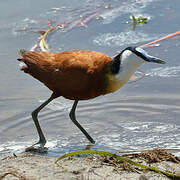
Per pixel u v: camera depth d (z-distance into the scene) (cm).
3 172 821
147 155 909
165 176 813
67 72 973
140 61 977
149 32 1620
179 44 1521
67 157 930
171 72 1365
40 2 1902
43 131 1111
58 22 1725
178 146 1005
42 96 1282
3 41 1592
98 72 975
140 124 1123
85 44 1561
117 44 1545
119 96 1265
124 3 1873
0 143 1048
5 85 1337
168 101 1220
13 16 1781
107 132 1094
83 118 1171
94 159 904
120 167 851
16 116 1179
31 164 862
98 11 1812
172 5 1822
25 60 1014
